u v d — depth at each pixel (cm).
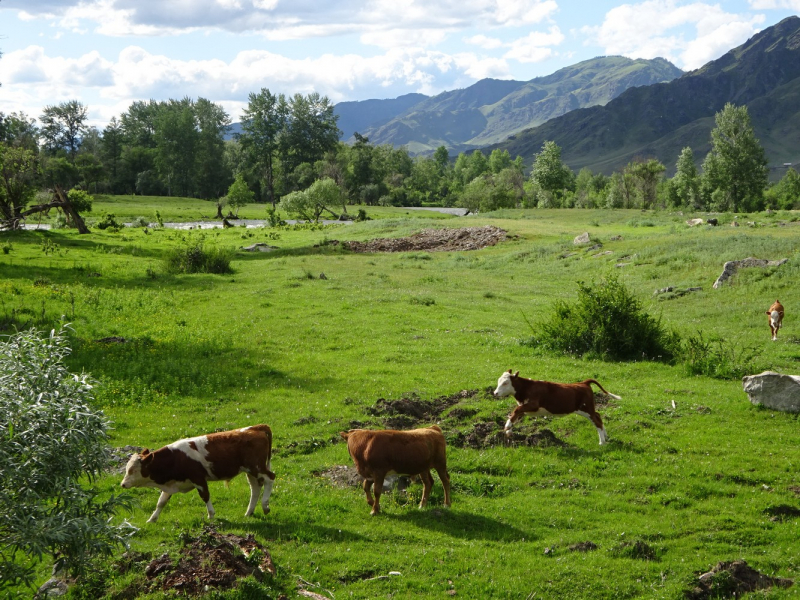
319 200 9762
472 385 1839
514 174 15975
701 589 895
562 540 1031
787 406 1619
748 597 877
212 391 1820
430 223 7600
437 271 4781
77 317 2745
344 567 907
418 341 2472
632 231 6519
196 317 2895
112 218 8000
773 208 13738
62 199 6831
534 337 2402
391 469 1065
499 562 952
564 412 1451
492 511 1133
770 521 1102
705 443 1429
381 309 3122
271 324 2778
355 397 1744
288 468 1280
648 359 2219
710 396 1762
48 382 727
